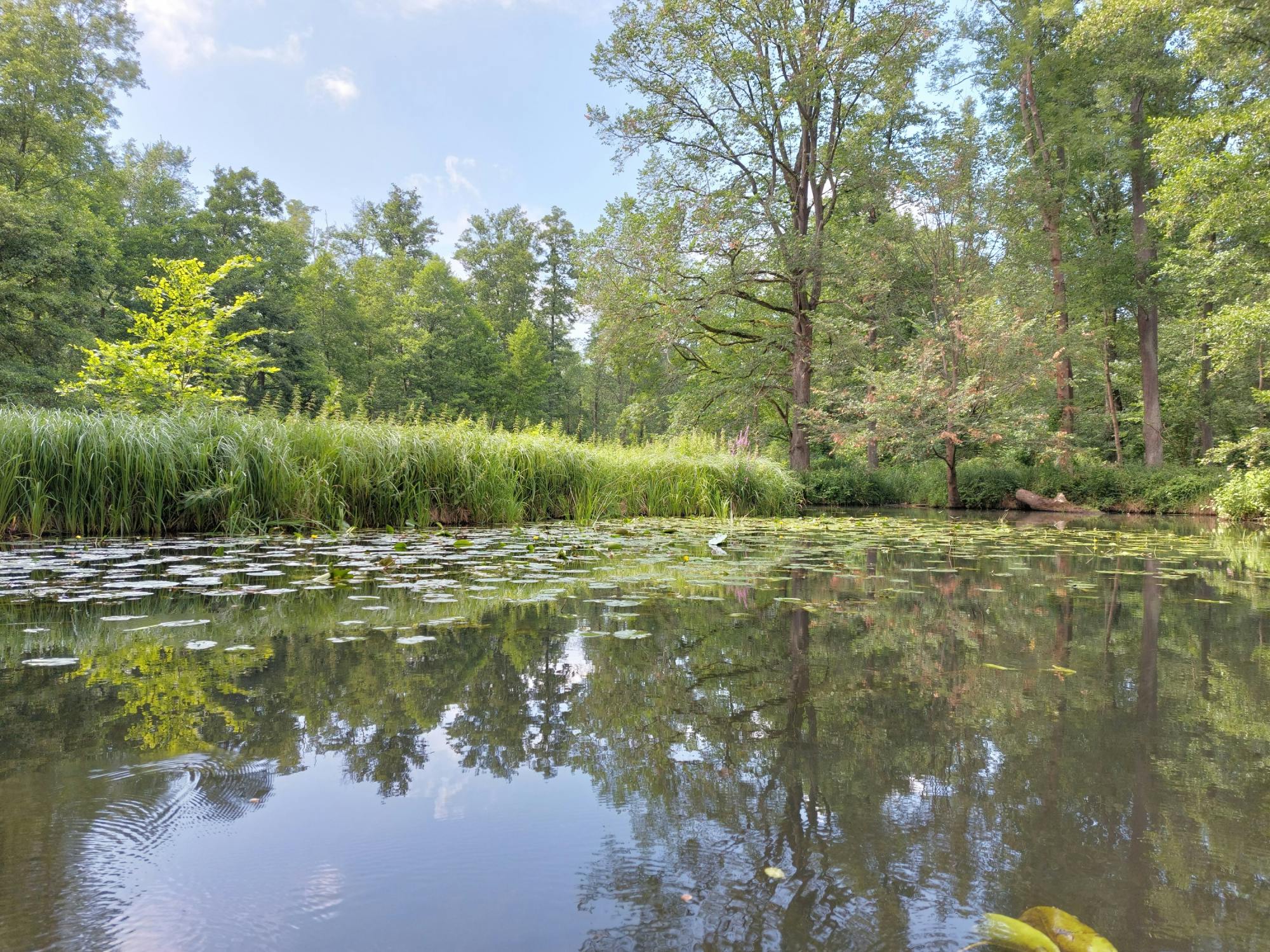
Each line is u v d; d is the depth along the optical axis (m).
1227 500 9.45
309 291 26.02
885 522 8.55
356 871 0.79
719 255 14.49
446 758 1.14
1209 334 11.12
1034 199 14.48
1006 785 1.06
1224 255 11.01
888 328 14.64
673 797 1.01
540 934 0.67
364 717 1.33
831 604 2.64
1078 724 1.34
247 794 0.99
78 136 17.70
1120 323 16.89
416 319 30.16
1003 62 15.79
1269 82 9.74
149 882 0.76
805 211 15.21
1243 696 1.53
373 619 2.27
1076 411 15.15
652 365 17.69
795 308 15.33
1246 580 3.43
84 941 0.64
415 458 6.29
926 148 15.21
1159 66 13.85
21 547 4.10
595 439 10.18
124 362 7.45
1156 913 0.74
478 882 0.77
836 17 13.77
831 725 1.33
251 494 5.28
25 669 1.64
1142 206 14.52
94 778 1.03
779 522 7.90
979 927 0.70
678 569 3.70
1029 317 13.63
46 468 4.73
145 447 5.00
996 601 2.75
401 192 35.97
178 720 1.29
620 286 14.95
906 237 13.98
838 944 0.67
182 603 2.51
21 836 0.86
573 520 7.55
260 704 1.40
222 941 0.65
